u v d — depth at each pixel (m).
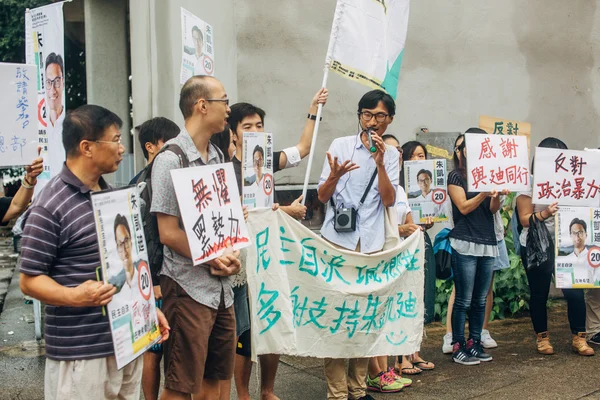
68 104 12.45
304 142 5.00
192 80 3.34
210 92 3.30
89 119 2.75
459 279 5.58
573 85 7.93
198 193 3.17
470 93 7.49
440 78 7.37
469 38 7.46
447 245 5.66
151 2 7.00
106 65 8.56
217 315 3.45
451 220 5.69
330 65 4.91
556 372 5.37
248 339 4.27
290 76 6.71
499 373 5.35
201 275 3.29
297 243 4.25
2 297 8.12
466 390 4.95
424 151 5.84
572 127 7.95
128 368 2.93
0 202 4.26
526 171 5.45
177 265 3.26
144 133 4.33
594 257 5.63
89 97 8.55
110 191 2.65
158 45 6.94
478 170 5.31
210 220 3.22
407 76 7.26
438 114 7.38
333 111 6.86
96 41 8.50
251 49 6.59
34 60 5.09
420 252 4.74
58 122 4.87
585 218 5.60
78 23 10.31
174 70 6.84
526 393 4.88
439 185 5.59
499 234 5.86
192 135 3.34
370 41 5.00
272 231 4.20
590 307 6.22
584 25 7.93
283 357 5.69
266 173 4.34
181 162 3.24
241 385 4.35
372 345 4.45
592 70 8.00
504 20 7.58
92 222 2.75
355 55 4.95
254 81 6.61
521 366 5.53
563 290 5.93
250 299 4.00
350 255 4.38
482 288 5.64
